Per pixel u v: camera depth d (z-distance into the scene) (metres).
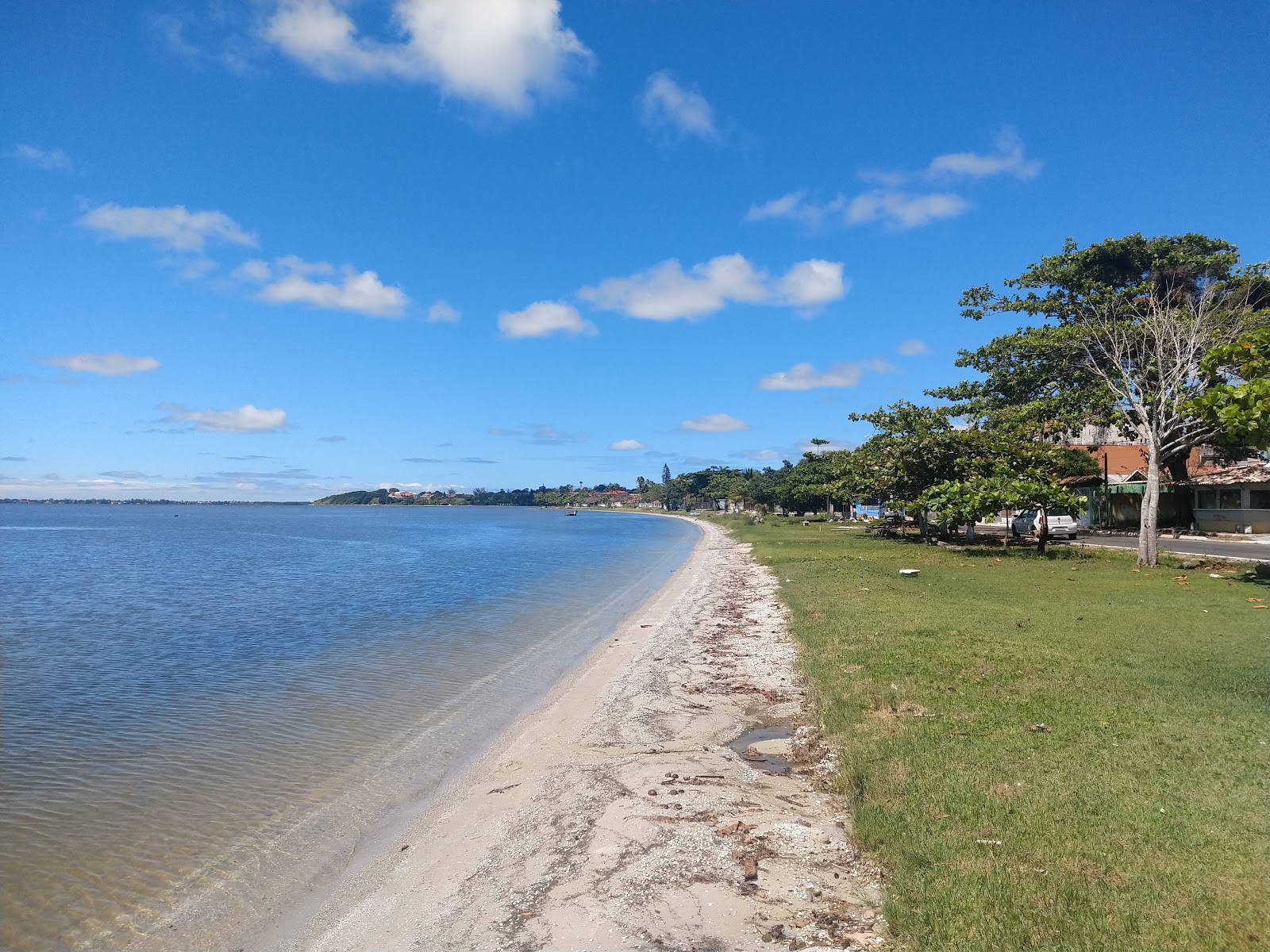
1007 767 6.68
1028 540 35.66
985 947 4.21
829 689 10.05
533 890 5.68
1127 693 8.86
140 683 13.34
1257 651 10.92
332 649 16.34
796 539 45.34
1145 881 4.75
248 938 5.53
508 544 58.31
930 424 34.66
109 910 5.96
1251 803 5.78
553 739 9.77
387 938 5.32
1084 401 30.70
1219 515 38.94
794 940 4.69
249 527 103.62
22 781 8.61
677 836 6.27
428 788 8.41
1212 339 23.34
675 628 17.58
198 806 7.94
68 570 36.81
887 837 5.66
